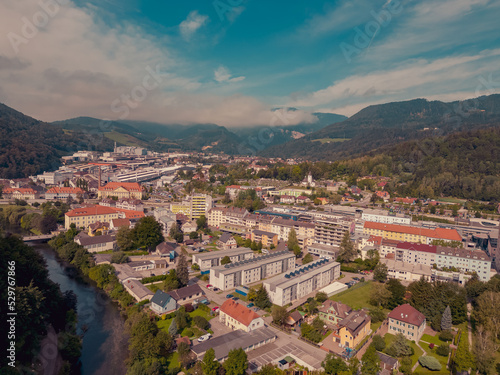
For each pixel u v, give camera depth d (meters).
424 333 126.88
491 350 107.00
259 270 176.12
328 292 159.12
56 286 133.12
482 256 181.38
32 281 113.50
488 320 122.06
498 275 178.88
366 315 128.50
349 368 99.12
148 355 105.50
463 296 140.25
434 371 103.69
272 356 108.50
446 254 189.50
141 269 185.38
